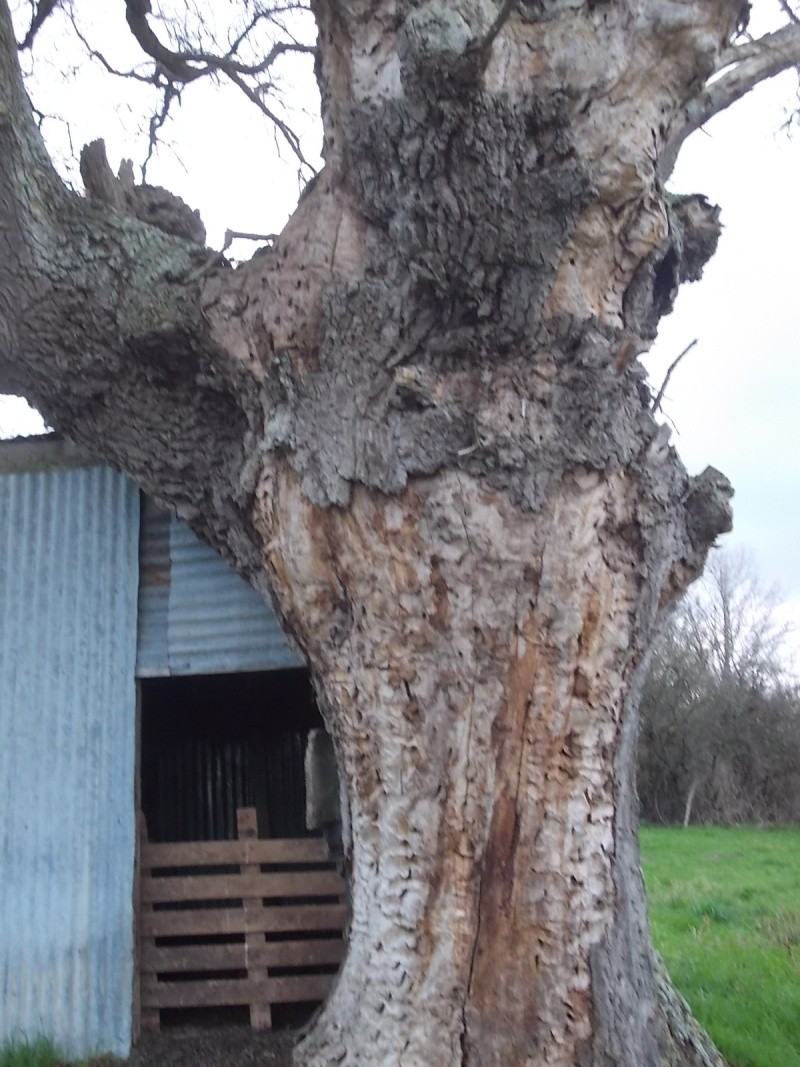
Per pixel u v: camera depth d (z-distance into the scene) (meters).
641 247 3.63
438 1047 3.42
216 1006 5.36
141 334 3.94
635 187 3.52
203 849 5.03
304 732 7.37
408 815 3.53
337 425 3.58
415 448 3.47
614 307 3.66
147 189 4.78
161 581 5.18
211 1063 4.51
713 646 27.12
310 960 4.92
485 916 3.45
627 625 3.62
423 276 3.45
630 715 3.80
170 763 7.44
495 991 3.43
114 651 5.09
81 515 5.25
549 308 3.53
